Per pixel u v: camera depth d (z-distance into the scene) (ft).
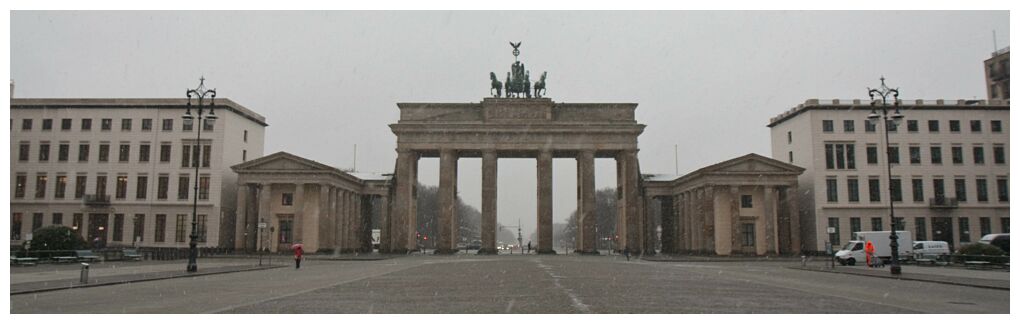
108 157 281.33
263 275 130.72
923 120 281.95
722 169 275.39
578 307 67.21
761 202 285.02
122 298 78.38
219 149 280.72
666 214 333.21
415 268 159.94
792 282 109.81
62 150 282.36
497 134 297.12
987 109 282.36
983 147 280.72
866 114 281.95
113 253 201.16
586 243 292.61
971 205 277.23
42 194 279.69
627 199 294.46
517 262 202.49
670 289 91.15
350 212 305.73
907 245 196.54
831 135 280.92
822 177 278.05
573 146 297.74
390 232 311.88
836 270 148.87
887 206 276.41
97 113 284.20
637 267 169.68
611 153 307.58
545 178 295.89
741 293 84.84
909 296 82.28
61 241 186.39
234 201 293.02
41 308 67.10
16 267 155.33
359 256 258.57
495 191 294.25
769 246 273.75
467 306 68.39
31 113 284.00
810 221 281.54
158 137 281.95
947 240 276.41
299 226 275.39
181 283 106.11
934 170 279.08
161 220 277.85
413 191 307.58
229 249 284.61
